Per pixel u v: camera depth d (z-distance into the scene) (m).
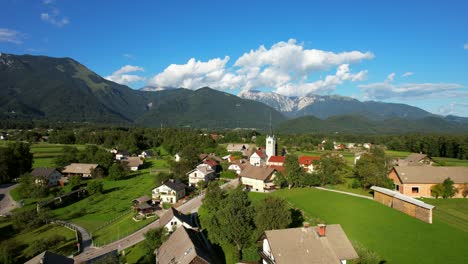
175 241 54.62
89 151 164.38
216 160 160.25
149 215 90.62
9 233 82.62
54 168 136.12
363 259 43.94
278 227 53.28
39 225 87.94
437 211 74.31
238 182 120.81
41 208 95.12
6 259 64.81
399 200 75.25
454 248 53.12
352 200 85.06
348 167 124.62
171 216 69.62
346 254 42.47
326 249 41.34
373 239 57.38
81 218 93.62
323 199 86.94
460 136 193.75
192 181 126.12
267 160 156.12
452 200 83.94
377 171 94.62
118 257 60.00
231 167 145.12
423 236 58.62
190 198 105.88
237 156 173.38
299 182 105.19
